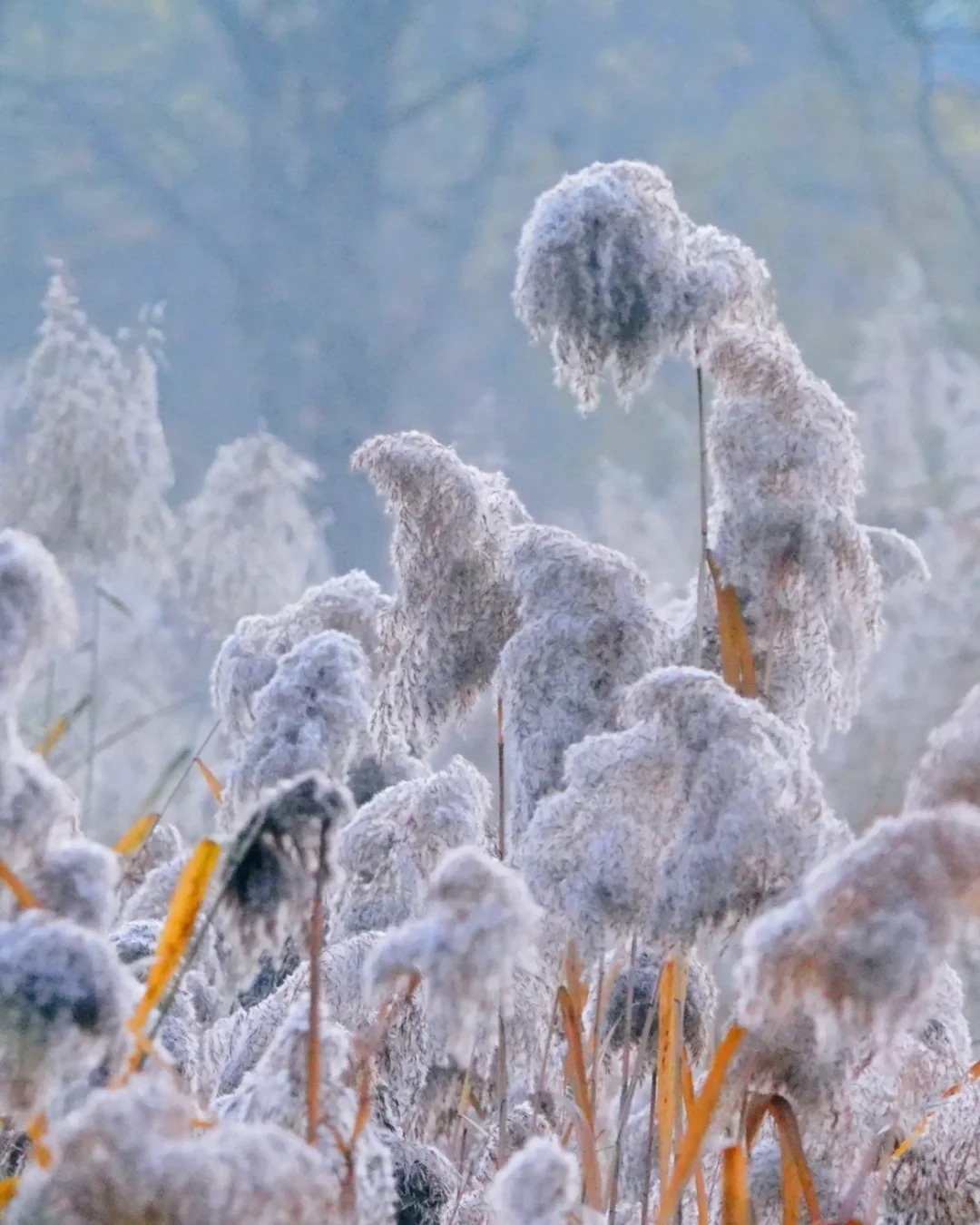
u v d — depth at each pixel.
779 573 4.92
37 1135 4.47
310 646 4.99
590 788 4.75
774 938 4.49
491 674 5.02
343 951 4.86
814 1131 4.78
